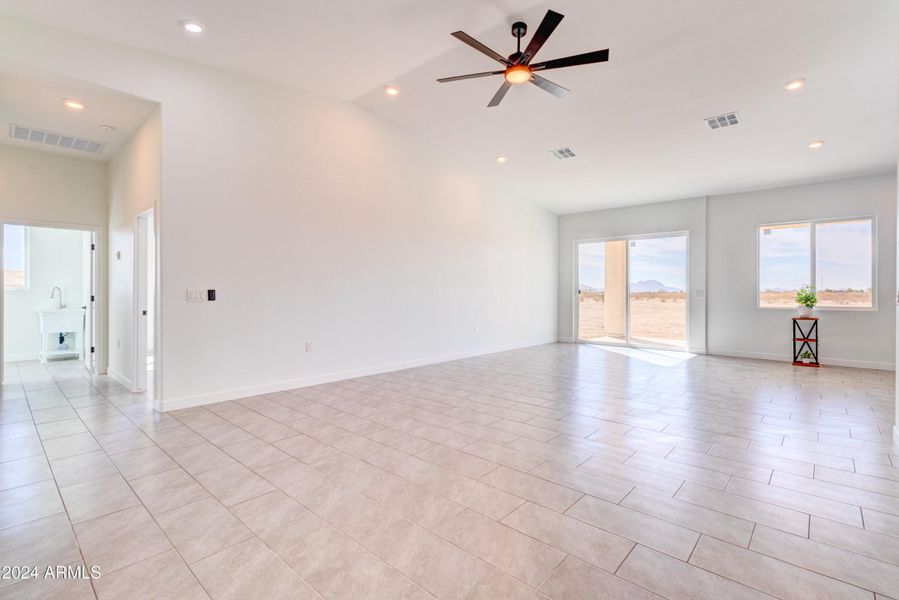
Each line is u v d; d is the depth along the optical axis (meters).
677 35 3.62
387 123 5.73
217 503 2.30
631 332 8.41
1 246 4.98
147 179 4.27
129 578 1.70
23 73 3.39
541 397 4.52
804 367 6.27
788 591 1.61
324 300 5.11
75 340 6.89
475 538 1.97
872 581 1.66
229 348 4.36
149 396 4.52
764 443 3.15
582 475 2.63
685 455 2.93
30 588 1.64
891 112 4.54
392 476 2.62
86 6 3.18
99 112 4.14
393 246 5.88
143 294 4.74
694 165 6.16
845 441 3.18
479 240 7.27
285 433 3.39
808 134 5.07
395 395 4.59
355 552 1.87
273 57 4.07
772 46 3.67
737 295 7.23
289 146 4.77
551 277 9.14
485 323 7.45
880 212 6.10
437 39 3.80
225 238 4.31
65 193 5.36
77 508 2.25
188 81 4.07
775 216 6.89
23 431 3.44
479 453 2.98
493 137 5.96
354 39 3.77
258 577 1.71
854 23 3.35
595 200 8.16
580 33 3.63
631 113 4.95
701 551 1.86
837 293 6.41
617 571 1.73
